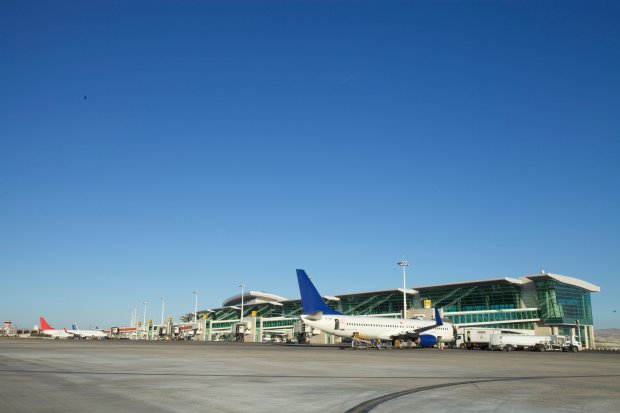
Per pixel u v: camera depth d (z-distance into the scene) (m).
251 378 20.72
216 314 179.50
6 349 46.44
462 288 111.56
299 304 148.62
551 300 100.94
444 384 19.73
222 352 44.78
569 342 73.31
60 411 12.14
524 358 43.94
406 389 17.80
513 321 103.69
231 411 12.62
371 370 26.03
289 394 15.90
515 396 16.41
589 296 109.06
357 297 129.75
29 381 18.53
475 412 13.16
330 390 17.06
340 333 62.03
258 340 137.75
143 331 177.12
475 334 71.75
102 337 153.38
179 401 14.05
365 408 13.46
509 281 101.88
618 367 32.84
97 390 16.14
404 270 84.94
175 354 39.53
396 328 65.50
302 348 62.50
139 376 20.89
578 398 16.20
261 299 163.25
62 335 149.38
